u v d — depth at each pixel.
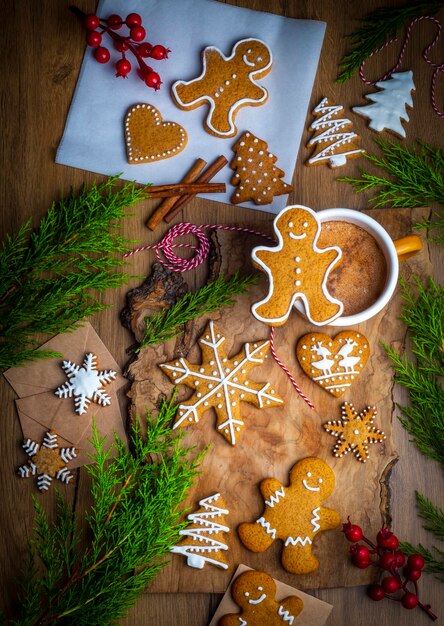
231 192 0.67
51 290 0.64
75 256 0.66
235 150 0.67
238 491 0.65
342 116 0.68
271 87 0.68
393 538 0.62
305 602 0.65
